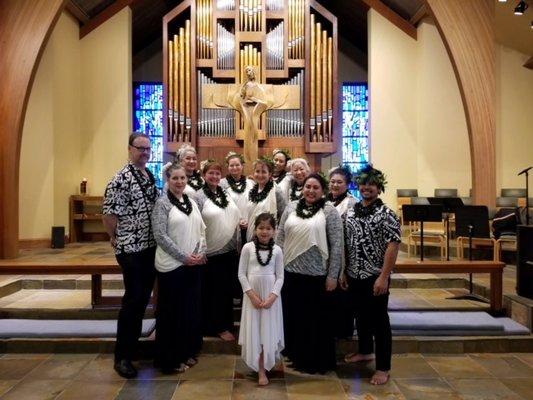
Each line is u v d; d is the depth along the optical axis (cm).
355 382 299
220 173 349
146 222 307
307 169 385
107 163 859
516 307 389
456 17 598
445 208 537
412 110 887
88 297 454
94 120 861
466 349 353
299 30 880
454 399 275
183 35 873
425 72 864
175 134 871
